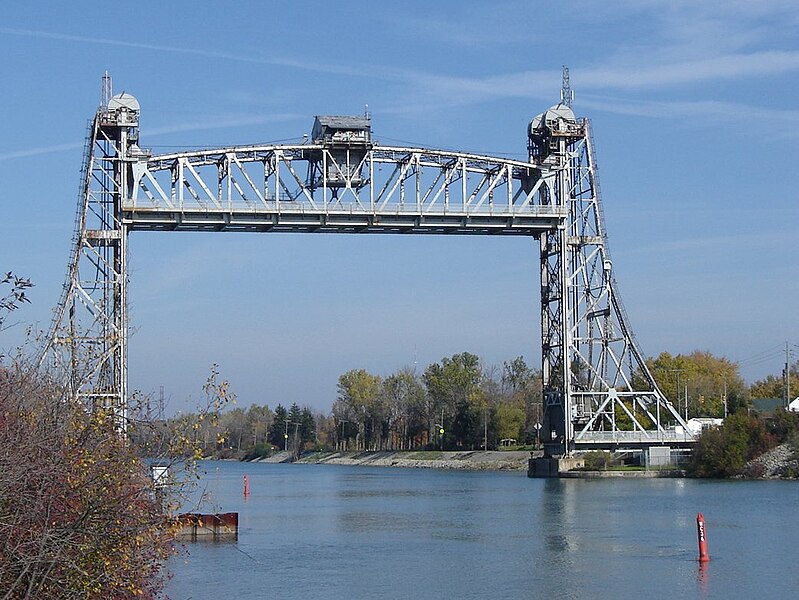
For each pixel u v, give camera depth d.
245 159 111.69
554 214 119.25
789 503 87.06
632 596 44.53
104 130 107.38
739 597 44.03
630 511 81.38
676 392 195.62
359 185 115.75
